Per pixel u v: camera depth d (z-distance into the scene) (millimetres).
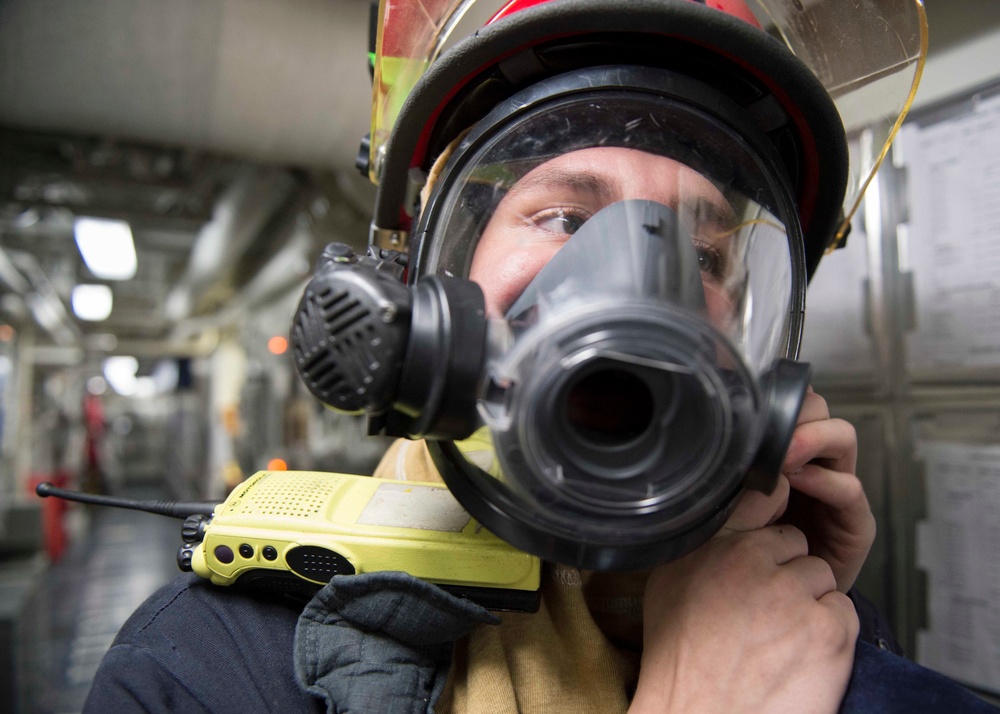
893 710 482
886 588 1213
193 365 16266
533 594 536
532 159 554
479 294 449
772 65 536
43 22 2074
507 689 521
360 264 497
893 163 1204
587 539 431
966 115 1093
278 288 6859
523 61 552
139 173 3760
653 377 405
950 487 1108
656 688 511
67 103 2627
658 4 498
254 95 2498
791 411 451
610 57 551
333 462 7523
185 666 532
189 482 13641
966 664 1084
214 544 562
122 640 562
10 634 3000
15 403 7770
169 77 2400
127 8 2014
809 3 752
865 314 1253
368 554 540
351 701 494
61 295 8758
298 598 600
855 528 638
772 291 559
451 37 746
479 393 428
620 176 535
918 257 1161
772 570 542
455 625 509
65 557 7699
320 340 446
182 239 5750
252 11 2039
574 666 567
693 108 537
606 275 452
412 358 428
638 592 646
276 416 8531
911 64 687
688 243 484
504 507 486
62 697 3879
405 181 692
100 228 5168
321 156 3092
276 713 523
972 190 1081
